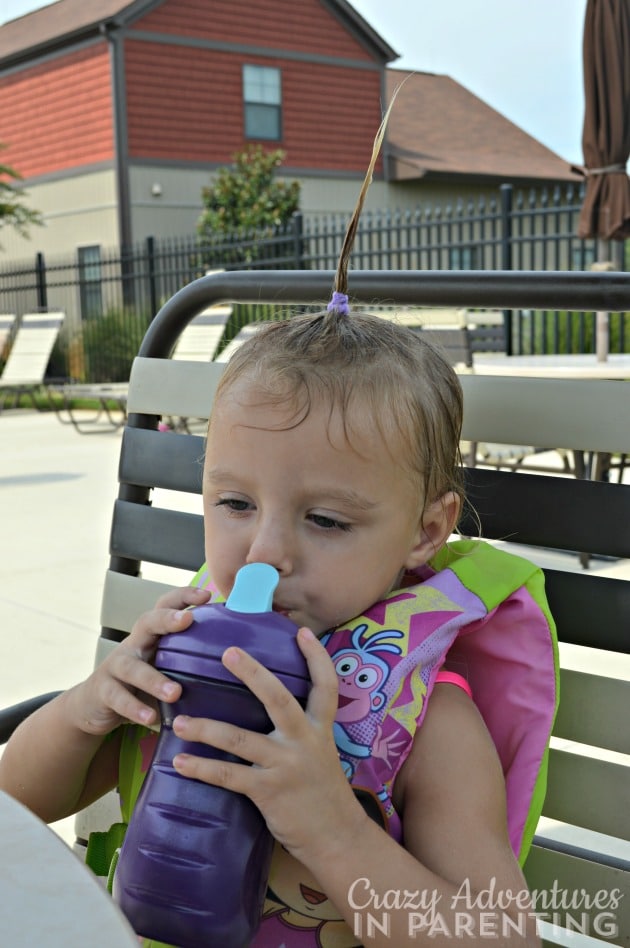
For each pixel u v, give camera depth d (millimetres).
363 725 985
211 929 823
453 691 1036
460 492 1127
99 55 17453
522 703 1073
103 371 14164
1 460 8102
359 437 977
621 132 5684
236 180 16828
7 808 696
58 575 4566
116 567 1527
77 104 18047
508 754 1079
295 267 12000
